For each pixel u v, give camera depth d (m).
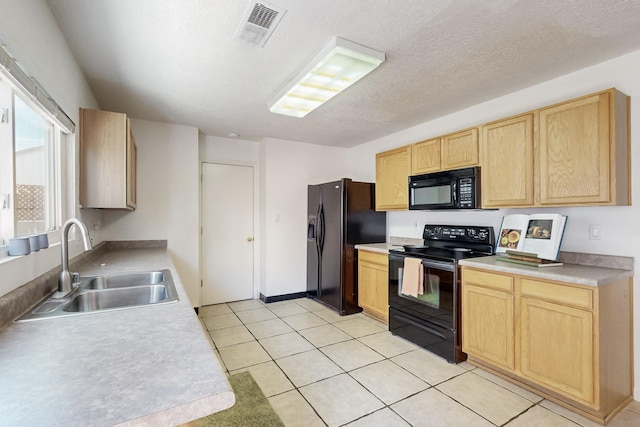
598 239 2.16
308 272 4.50
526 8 1.58
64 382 0.71
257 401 2.00
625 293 1.94
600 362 1.74
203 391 0.67
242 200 4.38
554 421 1.80
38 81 1.43
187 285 3.66
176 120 3.44
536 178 2.24
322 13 1.61
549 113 2.16
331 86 2.33
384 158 3.68
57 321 1.12
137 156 3.42
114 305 1.61
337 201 3.88
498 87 2.55
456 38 1.84
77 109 2.13
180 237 3.62
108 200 2.24
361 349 2.76
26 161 1.58
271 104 2.71
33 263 1.39
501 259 2.45
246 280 4.41
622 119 1.95
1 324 1.04
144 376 0.73
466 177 2.67
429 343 2.70
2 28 1.13
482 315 2.33
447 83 2.47
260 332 3.17
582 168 1.99
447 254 2.79
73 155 2.05
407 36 1.82
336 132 3.93
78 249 2.15
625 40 1.87
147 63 2.13
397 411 1.90
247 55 2.03
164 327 1.06
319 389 2.13
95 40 1.85
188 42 1.87
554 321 1.91
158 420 0.60
